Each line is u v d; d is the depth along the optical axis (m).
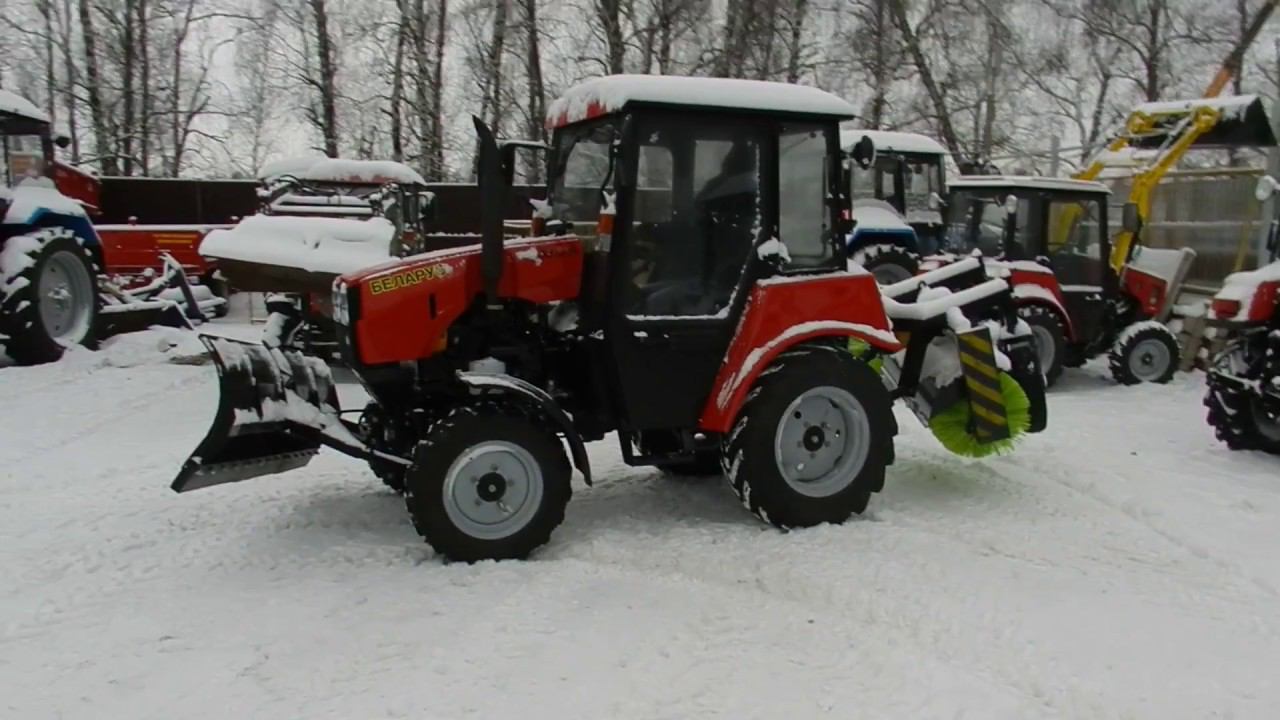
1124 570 4.59
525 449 4.71
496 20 17.75
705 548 4.84
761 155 5.03
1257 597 4.28
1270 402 6.52
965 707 3.33
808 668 3.62
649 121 4.80
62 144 10.95
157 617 4.07
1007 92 20.59
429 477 4.58
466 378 4.65
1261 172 10.63
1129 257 10.65
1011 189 9.64
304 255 9.39
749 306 5.05
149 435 7.29
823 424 5.22
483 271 4.71
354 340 4.72
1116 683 3.49
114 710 3.34
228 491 5.80
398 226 10.41
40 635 3.91
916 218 12.12
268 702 3.39
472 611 4.11
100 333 10.86
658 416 5.05
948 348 5.94
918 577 4.43
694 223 4.96
